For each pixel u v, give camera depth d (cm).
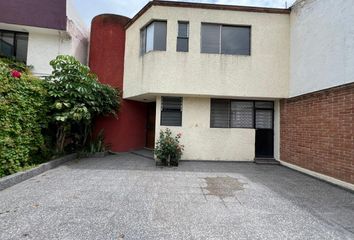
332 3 701
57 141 900
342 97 664
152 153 1133
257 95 941
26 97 688
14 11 1060
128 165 890
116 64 1179
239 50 961
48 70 1148
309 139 805
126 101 1191
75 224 391
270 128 1044
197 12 946
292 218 436
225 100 1027
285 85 946
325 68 730
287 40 955
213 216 438
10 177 584
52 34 1163
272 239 359
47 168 763
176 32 943
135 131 1233
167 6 947
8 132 612
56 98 827
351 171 624
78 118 838
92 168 822
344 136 652
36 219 406
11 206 460
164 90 927
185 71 930
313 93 792
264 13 954
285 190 614
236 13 953
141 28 1042
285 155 950
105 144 1142
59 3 1111
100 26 1198
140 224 398
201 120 1006
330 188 642
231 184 659
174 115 1010
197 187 623
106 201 503
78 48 1289
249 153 1012
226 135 1011
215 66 936
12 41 1142
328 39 717
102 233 364
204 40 954
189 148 999
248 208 481
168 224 401
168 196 545
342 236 372
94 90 948
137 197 533
